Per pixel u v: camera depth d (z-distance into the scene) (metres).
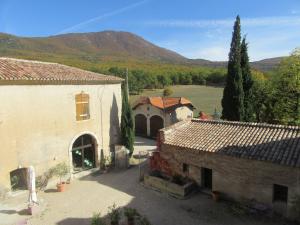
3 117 17.17
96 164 23.70
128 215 14.05
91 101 22.91
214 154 16.97
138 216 14.45
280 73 31.08
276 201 14.98
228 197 16.70
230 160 16.30
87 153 23.53
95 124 23.38
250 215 15.16
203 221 14.77
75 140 21.95
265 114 31.12
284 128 16.81
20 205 16.91
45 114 19.56
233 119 25.91
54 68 22.62
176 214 15.59
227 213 15.47
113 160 24.78
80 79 21.52
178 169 19.06
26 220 15.27
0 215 15.62
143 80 79.50
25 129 18.41
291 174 14.15
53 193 19.02
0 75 16.95
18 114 17.97
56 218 15.53
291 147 15.04
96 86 23.31
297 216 14.23
